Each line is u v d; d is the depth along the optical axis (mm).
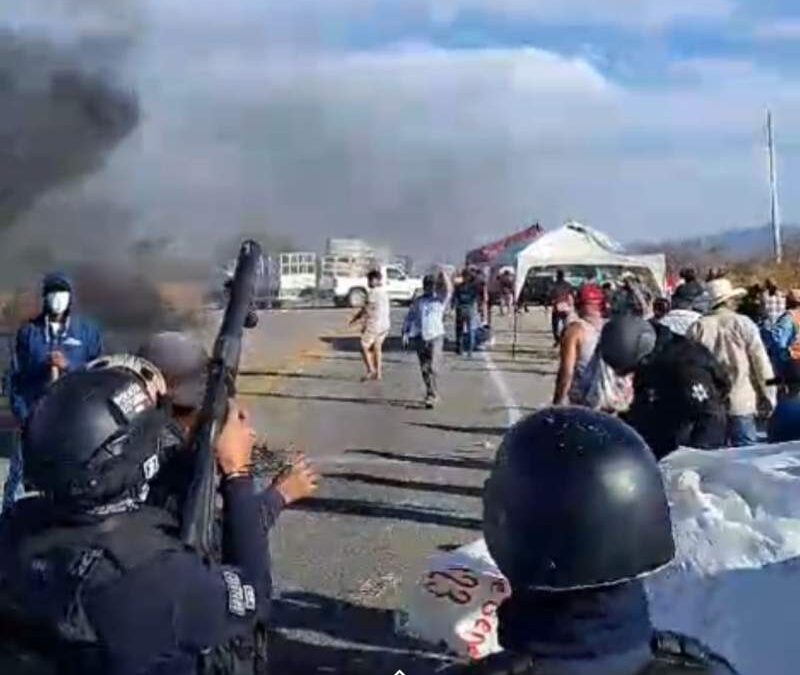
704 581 3943
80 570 2104
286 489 2801
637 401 5762
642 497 1599
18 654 2125
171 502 2412
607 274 32625
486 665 1605
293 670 5305
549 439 1628
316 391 18812
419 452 12039
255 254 2699
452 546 7773
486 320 29062
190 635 2127
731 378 7098
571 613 1584
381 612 6215
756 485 4148
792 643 3768
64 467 2125
